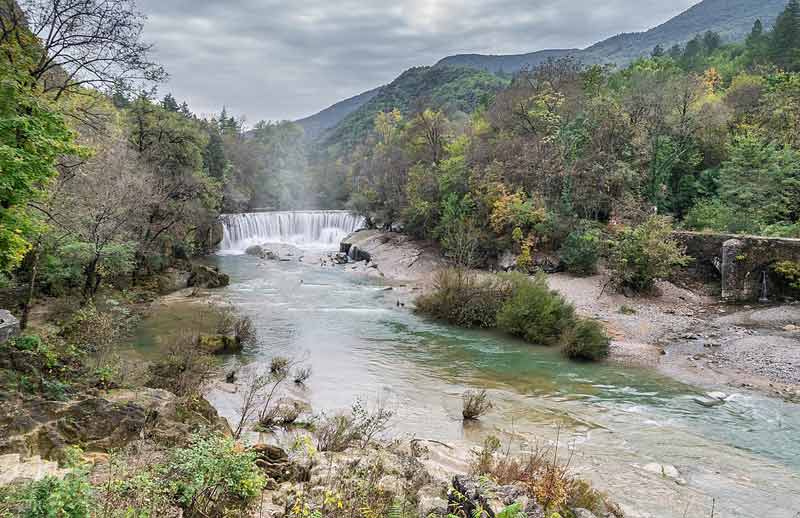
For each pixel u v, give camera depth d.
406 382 16.80
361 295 32.12
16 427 7.87
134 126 36.06
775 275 26.44
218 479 6.14
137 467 6.80
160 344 18.88
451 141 53.56
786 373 17.52
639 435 12.84
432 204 43.50
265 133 105.38
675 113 40.81
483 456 9.88
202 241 48.84
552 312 22.92
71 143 11.52
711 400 15.29
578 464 10.96
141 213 26.67
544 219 35.41
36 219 13.37
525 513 6.22
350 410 13.84
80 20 16.73
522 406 14.77
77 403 8.88
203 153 54.94
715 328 23.31
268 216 58.09
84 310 18.03
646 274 28.52
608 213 37.78
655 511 8.96
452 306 25.69
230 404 13.76
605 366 18.97
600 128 38.34
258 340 21.39
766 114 42.50
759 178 34.06
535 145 40.12
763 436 12.84
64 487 4.59
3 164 9.06
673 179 42.31
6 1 14.45
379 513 6.41
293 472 8.54
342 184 83.81
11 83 10.03
